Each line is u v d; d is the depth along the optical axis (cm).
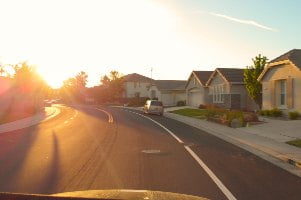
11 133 2662
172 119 4194
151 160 1489
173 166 1363
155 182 1105
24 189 1010
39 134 2570
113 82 10994
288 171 1305
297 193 1003
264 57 4538
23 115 4869
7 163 1422
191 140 2195
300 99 3086
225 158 1562
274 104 3447
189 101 6788
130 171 1264
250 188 1052
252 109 5159
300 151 1708
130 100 9556
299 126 2612
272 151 1709
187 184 1086
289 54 3291
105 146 1908
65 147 1877
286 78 3256
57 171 1262
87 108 7488
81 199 313
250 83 4588
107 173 1230
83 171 1262
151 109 5034
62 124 3472
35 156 1591
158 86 9162
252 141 2066
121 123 3547
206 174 1229
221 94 5453
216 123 3403
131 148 1834
